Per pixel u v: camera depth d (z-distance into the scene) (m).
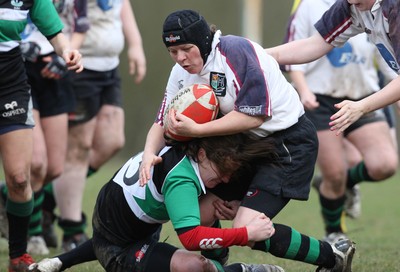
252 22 48.88
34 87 21.64
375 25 15.63
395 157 22.47
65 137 22.27
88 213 31.36
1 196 22.33
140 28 76.38
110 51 23.34
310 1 21.84
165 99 15.59
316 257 15.77
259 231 14.44
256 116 14.57
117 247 15.30
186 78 15.23
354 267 18.69
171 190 14.41
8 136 17.44
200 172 14.70
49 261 16.17
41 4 17.75
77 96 22.80
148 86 76.06
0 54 17.16
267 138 15.03
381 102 14.97
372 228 29.08
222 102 14.82
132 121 76.00
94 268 18.92
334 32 16.45
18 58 17.48
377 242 24.52
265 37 76.88
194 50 14.49
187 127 14.41
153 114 76.12
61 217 23.09
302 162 15.20
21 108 17.45
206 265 14.69
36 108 21.45
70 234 23.09
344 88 22.53
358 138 22.62
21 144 17.50
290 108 15.13
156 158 14.73
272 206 14.98
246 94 14.49
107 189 15.56
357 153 25.73
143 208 14.94
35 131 21.27
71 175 22.97
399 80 15.05
